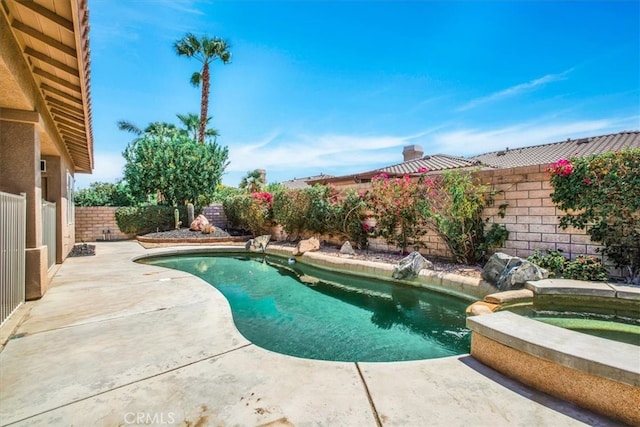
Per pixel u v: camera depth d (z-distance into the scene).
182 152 16.00
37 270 4.74
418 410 2.10
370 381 2.46
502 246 6.67
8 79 3.62
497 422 1.98
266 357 2.87
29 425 1.95
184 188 16.03
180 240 12.77
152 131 19.09
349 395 2.27
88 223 14.68
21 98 4.16
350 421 1.99
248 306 5.48
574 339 2.41
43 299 4.72
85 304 4.48
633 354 2.16
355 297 6.01
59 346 3.09
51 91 4.96
